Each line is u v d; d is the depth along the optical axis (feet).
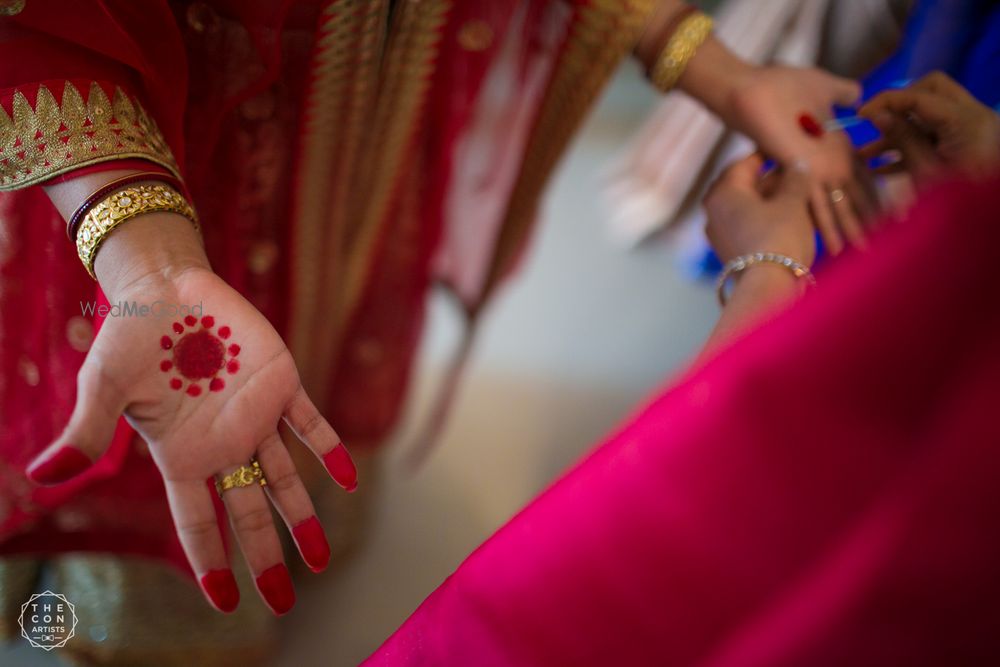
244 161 2.86
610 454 1.57
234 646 3.91
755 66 2.99
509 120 3.76
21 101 2.06
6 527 3.02
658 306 6.66
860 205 2.71
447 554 4.76
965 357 1.13
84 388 1.82
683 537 1.41
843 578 1.25
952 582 1.17
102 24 2.09
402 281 3.88
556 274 6.84
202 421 1.93
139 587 3.61
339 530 4.40
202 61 2.53
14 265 2.57
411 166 3.53
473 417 5.60
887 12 3.63
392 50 2.93
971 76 3.02
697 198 6.57
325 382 3.87
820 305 1.27
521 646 1.59
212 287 1.99
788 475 1.30
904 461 1.19
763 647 1.34
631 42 3.06
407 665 1.83
